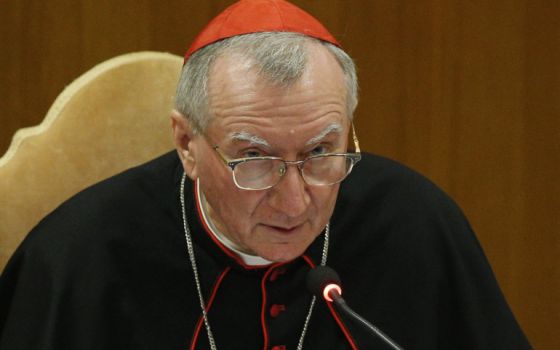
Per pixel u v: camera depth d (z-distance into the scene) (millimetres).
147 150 8898
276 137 5805
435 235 7848
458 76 12914
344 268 7680
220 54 6047
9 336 7020
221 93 5934
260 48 5871
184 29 11945
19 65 11516
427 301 7645
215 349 7199
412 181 8109
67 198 8547
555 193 13367
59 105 8609
